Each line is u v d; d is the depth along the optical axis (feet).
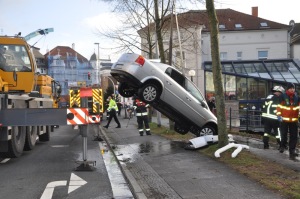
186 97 44.96
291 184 23.50
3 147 35.19
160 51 58.90
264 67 105.60
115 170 31.91
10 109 31.42
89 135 62.49
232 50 170.71
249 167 29.09
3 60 43.39
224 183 24.66
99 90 99.66
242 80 103.81
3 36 43.68
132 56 42.70
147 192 23.20
